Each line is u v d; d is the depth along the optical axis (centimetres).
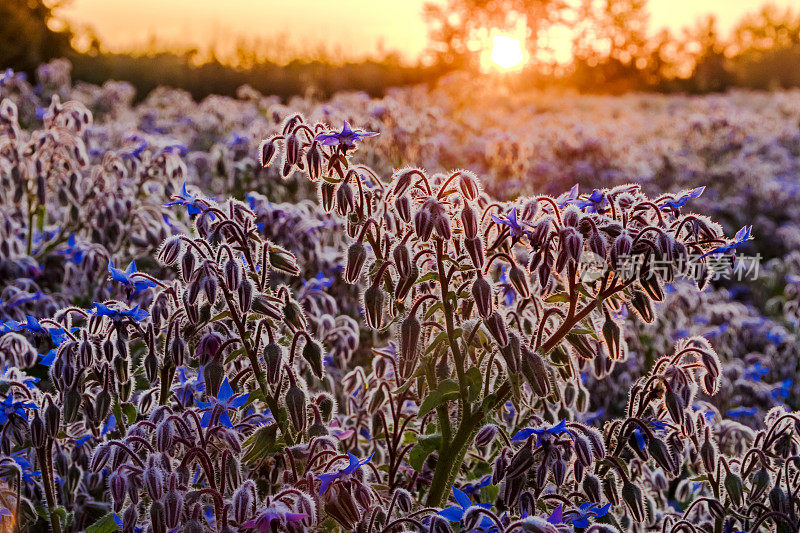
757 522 267
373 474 287
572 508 228
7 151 470
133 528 231
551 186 1009
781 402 495
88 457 314
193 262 240
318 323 365
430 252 257
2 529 244
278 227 422
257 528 203
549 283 269
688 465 348
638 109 2317
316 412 249
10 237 436
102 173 482
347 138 250
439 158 910
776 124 1588
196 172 718
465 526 212
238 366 296
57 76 1416
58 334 258
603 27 4209
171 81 2400
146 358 258
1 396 250
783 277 795
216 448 244
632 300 253
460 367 249
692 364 259
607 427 260
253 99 1541
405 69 2491
